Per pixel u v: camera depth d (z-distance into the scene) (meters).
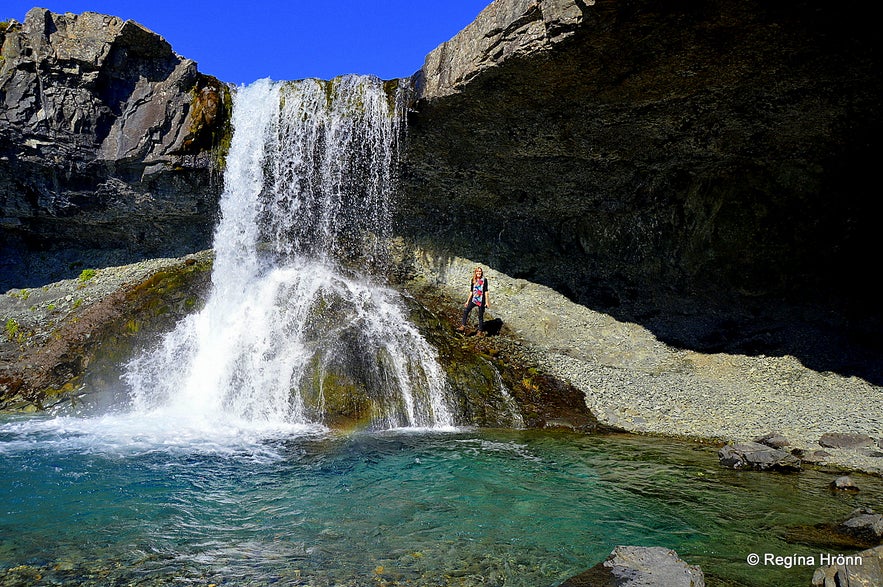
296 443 9.67
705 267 16.72
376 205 16.97
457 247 17.70
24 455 8.57
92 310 14.34
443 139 14.55
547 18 10.14
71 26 14.99
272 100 15.78
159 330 13.25
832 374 13.07
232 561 5.55
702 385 13.20
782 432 10.69
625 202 16.70
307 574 5.31
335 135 15.25
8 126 14.50
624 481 8.09
